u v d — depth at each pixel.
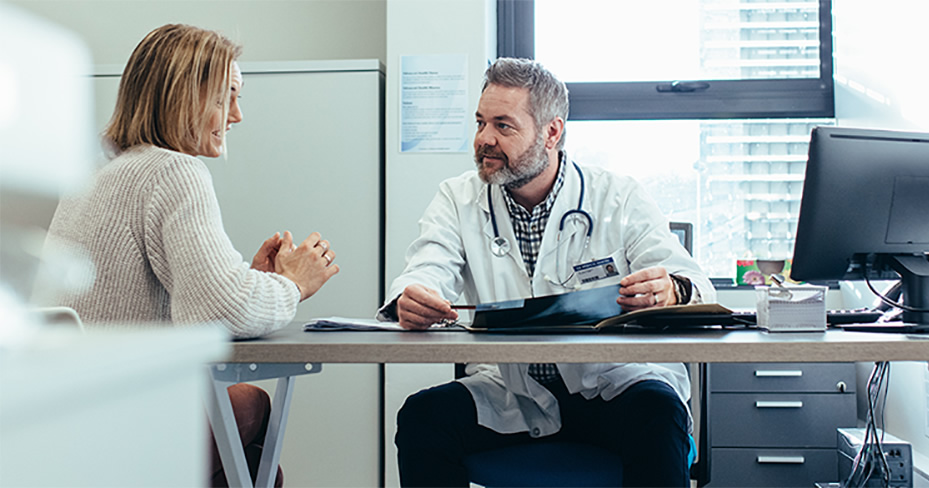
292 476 2.49
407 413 1.35
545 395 1.46
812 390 2.60
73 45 0.29
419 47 2.57
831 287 3.01
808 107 3.05
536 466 1.30
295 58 3.04
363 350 0.96
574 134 3.11
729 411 2.62
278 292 1.12
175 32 1.27
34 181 0.27
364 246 2.53
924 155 1.29
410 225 2.54
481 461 1.33
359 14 3.03
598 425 1.45
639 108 3.07
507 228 1.67
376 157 2.54
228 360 0.98
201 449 0.32
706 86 3.05
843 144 1.25
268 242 1.35
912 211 1.28
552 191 1.67
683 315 1.15
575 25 3.09
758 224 3.09
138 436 0.28
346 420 2.48
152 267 1.11
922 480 2.28
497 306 1.21
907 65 2.46
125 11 3.06
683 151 3.10
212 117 1.27
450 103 2.56
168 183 1.11
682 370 1.52
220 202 2.57
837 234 1.27
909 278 1.27
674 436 1.25
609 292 1.21
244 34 3.05
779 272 2.84
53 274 0.72
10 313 0.30
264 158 2.56
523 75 1.61
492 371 1.58
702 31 3.09
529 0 3.05
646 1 3.09
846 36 2.97
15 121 0.26
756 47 3.09
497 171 1.61
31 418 0.23
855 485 2.29
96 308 1.08
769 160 3.09
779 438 2.60
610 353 0.94
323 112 2.55
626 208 1.68
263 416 1.39
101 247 1.10
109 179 1.13
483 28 2.56
